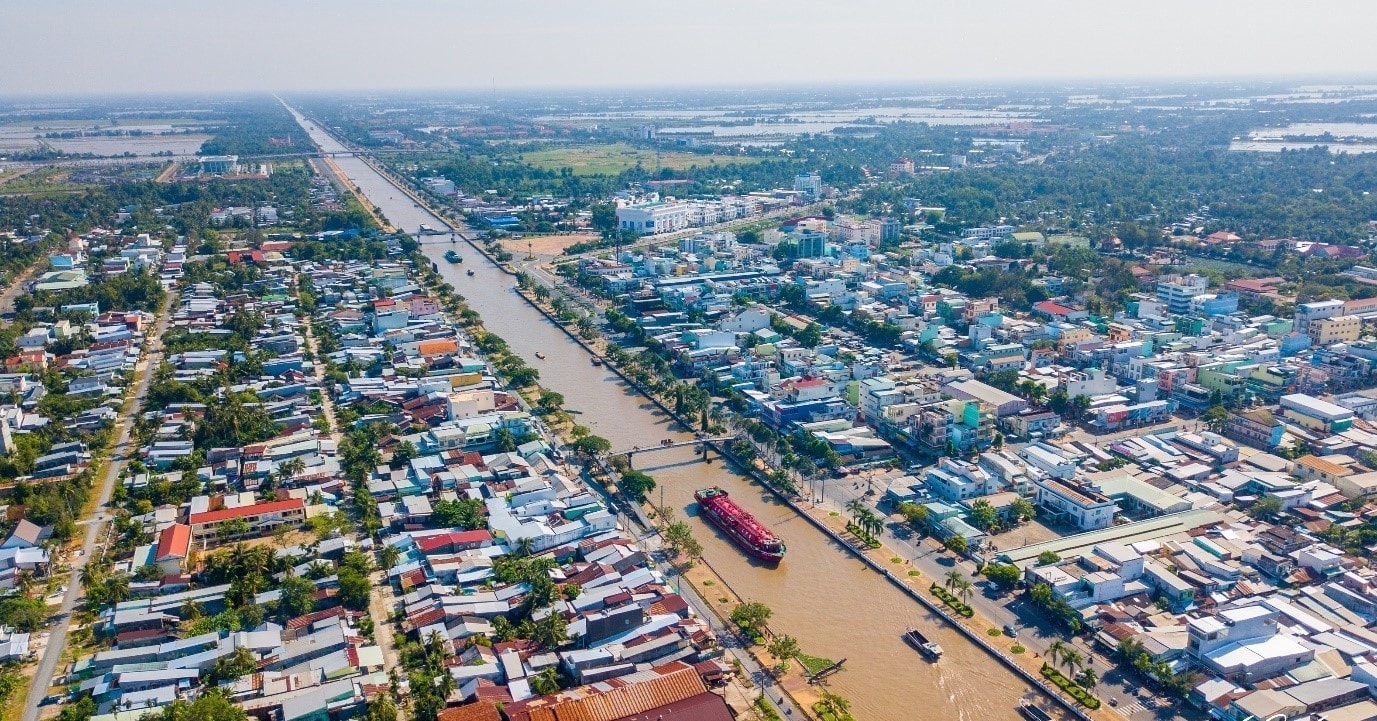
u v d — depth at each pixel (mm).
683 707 173000
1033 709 181875
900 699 187250
